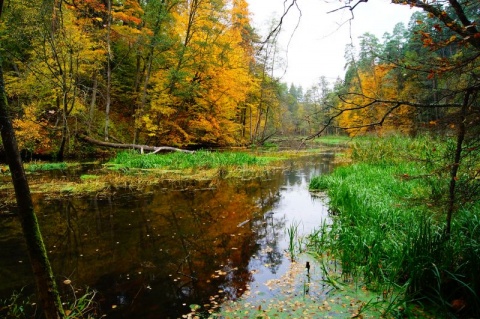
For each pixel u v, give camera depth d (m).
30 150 17.48
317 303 4.15
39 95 16.48
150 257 5.64
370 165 13.20
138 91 24.25
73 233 6.85
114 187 11.77
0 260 5.53
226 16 21.28
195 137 26.39
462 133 3.48
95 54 17.69
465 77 3.45
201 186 12.17
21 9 12.61
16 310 3.99
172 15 20.64
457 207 4.09
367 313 3.88
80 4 11.16
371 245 5.05
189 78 22.27
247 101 30.58
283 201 9.85
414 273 4.05
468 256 3.95
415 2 3.12
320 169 17.08
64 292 4.47
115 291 4.50
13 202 9.38
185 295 4.38
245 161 18.56
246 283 4.72
